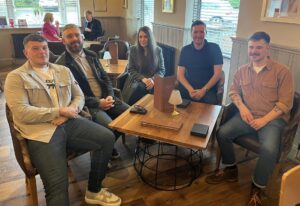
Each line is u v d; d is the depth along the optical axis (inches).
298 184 34.9
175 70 173.3
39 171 61.2
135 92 109.8
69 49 86.1
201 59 103.8
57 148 64.3
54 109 67.7
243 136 77.1
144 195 77.1
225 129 79.0
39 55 69.0
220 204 74.3
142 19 228.7
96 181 71.7
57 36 211.0
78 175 85.7
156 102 80.0
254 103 81.1
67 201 60.8
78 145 71.5
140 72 116.6
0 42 236.5
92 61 92.6
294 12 88.9
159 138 64.5
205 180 83.8
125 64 131.6
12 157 94.3
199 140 63.2
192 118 75.4
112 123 71.6
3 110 137.1
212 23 144.4
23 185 80.3
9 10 240.2
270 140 70.4
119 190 79.0
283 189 33.3
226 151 79.7
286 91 74.9
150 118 72.9
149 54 115.4
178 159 94.4
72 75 80.0
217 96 101.8
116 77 115.3
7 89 64.5
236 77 86.0
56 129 67.3
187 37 159.6
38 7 248.5
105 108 87.8
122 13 266.8
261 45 75.8
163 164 91.7
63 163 62.9
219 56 101.9
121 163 91.9
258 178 70.8
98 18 267.3
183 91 105.5
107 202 72.2
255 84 80.2
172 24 170.9
